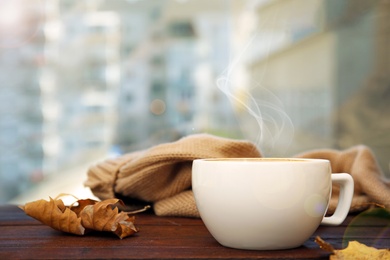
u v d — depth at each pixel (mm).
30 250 530
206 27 3615
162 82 3604
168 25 3621
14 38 3463
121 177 803
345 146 3414
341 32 3494
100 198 851
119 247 544
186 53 3643
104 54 3588
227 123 3303
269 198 518
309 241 585
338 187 802
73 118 3525
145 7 3617
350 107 3463
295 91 3424
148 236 606
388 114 3385
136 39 3607
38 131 3461
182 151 750
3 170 3379
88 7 3561
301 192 524
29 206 607
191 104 3553
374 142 3375
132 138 3537
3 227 669
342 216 584
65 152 3477
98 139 3529
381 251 512
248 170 521
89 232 620
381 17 3447
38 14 3488
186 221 719
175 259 497
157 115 3580
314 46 3490
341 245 564
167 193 782
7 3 3410
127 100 3586
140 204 846
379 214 746
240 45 3533
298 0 3504
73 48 3539
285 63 3477
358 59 3488
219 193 531
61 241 577
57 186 3357
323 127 3418
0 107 3426
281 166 520
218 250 533
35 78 3490
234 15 3576
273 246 533
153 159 756
